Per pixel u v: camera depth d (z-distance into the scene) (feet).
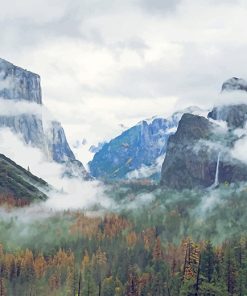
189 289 530.68
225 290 536.01
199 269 543.39
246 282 556.92
